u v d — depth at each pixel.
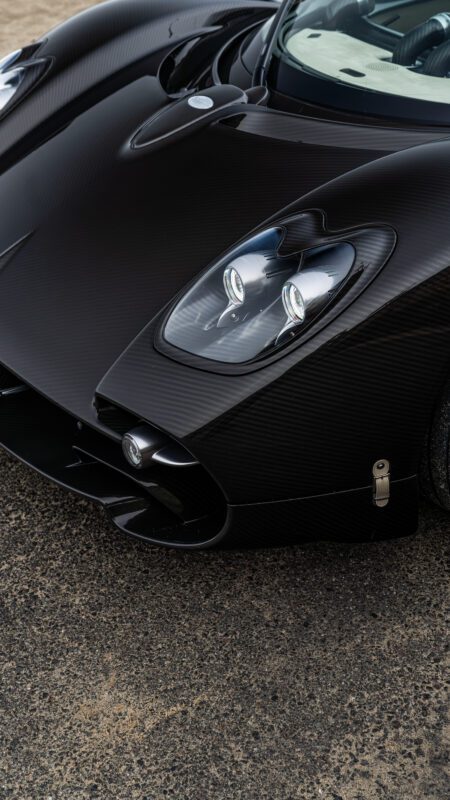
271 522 1.83
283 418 1.70
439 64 2.26
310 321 1.69
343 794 1.62
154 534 1.89
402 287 1.69
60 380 1.83
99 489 1.96
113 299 1.89
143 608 1.99
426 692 1.80
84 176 2.21
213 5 3.03
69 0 5.67
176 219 2.00
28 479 2.34
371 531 1.94
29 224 2.13
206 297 1.79
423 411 1.77
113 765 1.68
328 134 2.14
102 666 1.87
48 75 2.61
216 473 1.72
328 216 1.82
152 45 2.72
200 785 1.64
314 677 1.83
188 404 1.69
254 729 1.73
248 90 2.37
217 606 1.99
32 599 2.02
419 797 1.61
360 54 2.37
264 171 2.05
